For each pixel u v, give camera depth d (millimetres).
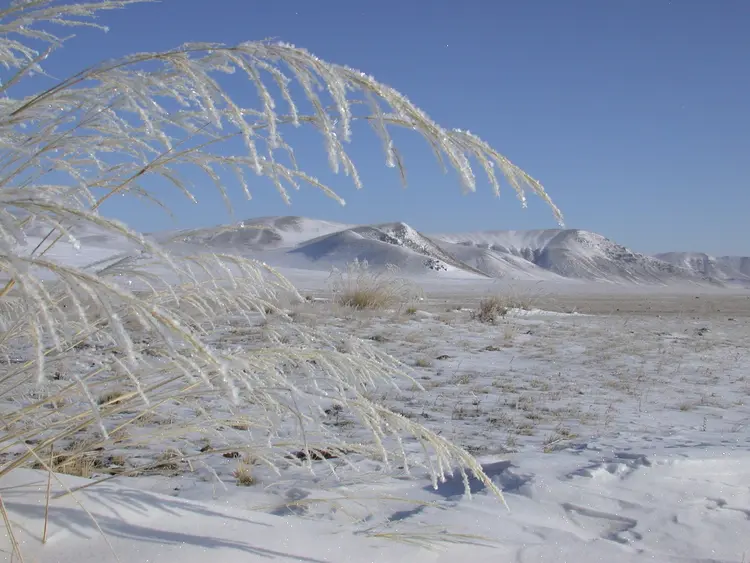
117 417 3695
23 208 1463
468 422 5984
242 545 2348
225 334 9391
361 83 1620
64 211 1438
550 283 125188
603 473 3883
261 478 3666
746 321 23109
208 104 1637
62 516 2283
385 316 16141
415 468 4066
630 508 3459
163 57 1646
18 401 2514
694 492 3719
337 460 4137
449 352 11078
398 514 3201
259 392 2402
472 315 18688
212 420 2713
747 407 7355
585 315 22562
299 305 14242
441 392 7469
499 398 7277
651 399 7633
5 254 1389
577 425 6020
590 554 2863
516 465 4121
